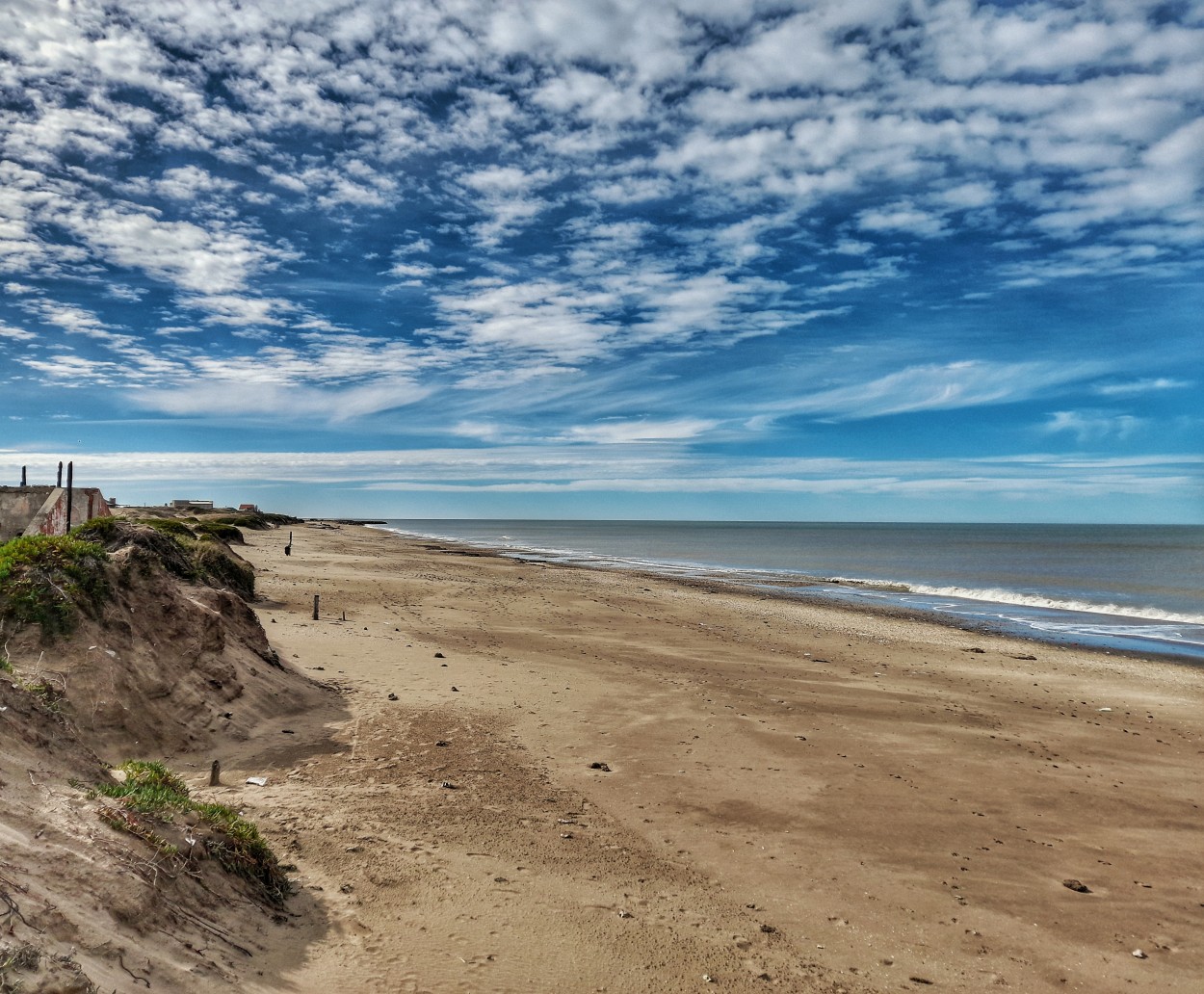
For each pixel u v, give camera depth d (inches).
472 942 237.8
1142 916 304.3
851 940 272.2
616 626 1042.7
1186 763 518.6
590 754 471.8
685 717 570.3
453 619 1007.0
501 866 302.2
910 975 252.2
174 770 394.6
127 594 468.1
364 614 992.9
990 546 4557.1
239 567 968.9
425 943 233.1
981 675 816.3
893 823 388.8
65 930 159.3
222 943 198.2
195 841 229.9
